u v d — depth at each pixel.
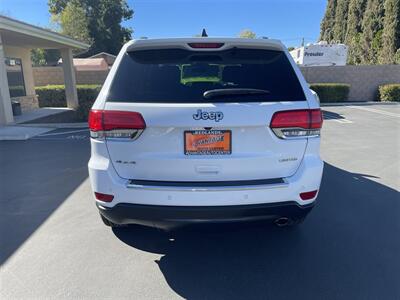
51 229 3.42
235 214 2.39
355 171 5.35
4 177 5.24
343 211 3.80
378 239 3.17
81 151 7.07
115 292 2.43
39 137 8.83
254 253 2.94
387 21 22.83
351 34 30.03
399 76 17.78
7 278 2.60
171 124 2.32
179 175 2.40
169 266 2.76
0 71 10.34
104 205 2.51
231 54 2.62
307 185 2.48
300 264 2.76
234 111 2.32
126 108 2.37
